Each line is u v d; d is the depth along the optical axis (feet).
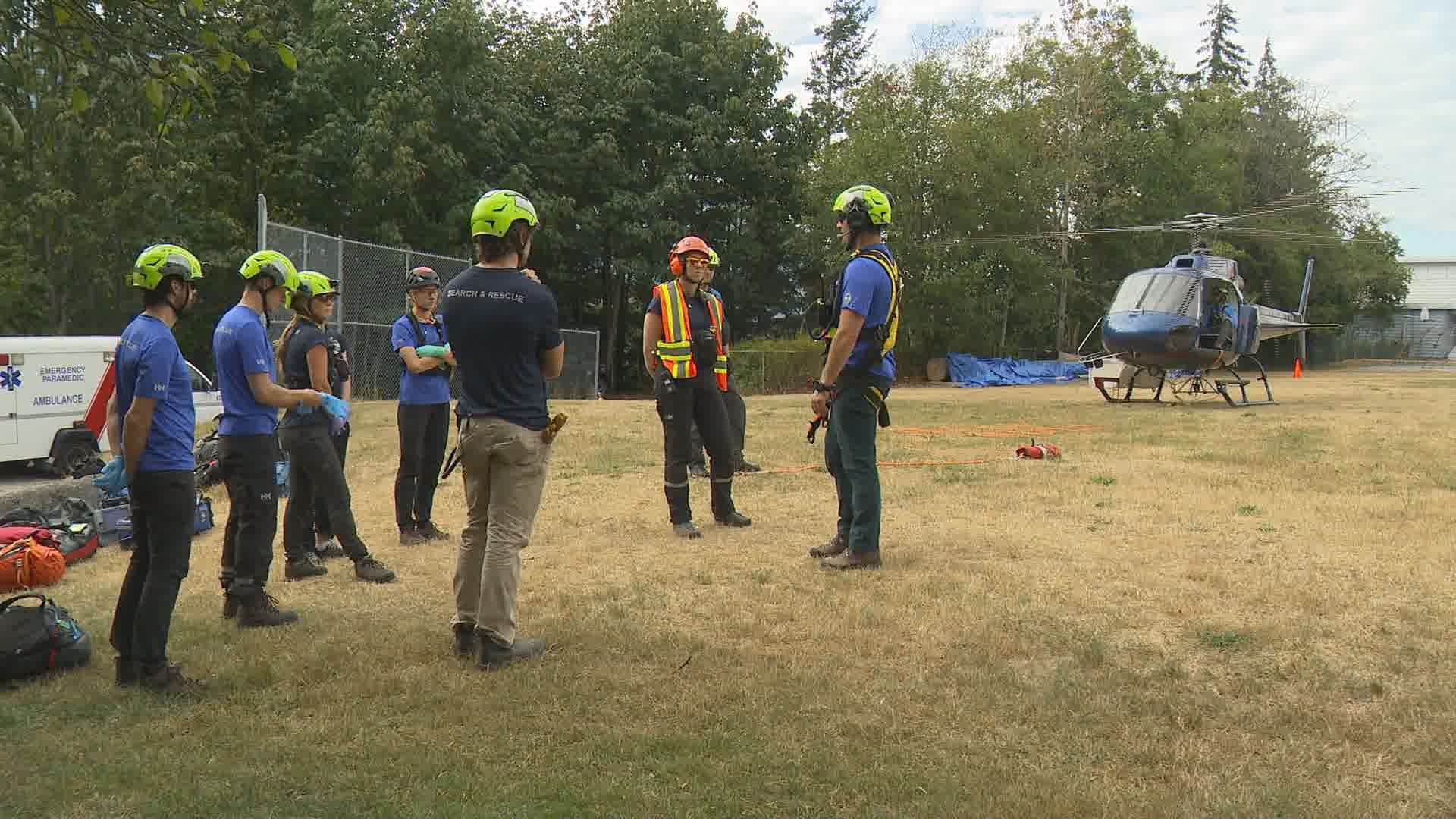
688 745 11.35
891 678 13.42
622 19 113.09
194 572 20.61
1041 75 123.65
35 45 13.75
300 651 14.99
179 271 13.32
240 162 88.79
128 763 11.06
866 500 19.15
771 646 14.85
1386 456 33.14
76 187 74.43
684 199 109.60
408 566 20.61
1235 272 62.39
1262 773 10.53
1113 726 11.76
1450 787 10.14
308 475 19.57
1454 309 199.21
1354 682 12.82
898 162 111.14
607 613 16.60
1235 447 36.55
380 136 84.53
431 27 92.32
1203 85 180.86
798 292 122.83
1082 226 131.34
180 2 14.37
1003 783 10.35
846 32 184.34
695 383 22.89
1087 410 58.95
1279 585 17.25
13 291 81.66
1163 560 19.30
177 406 13.46
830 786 10.37
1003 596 17.11
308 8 87.86
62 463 44.55
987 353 124.36
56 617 14.52
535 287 14.05
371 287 63.72
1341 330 168.96
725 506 23.93
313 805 10.05
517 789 10.36
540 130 105.19
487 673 13.83
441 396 22.80
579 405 62.90
